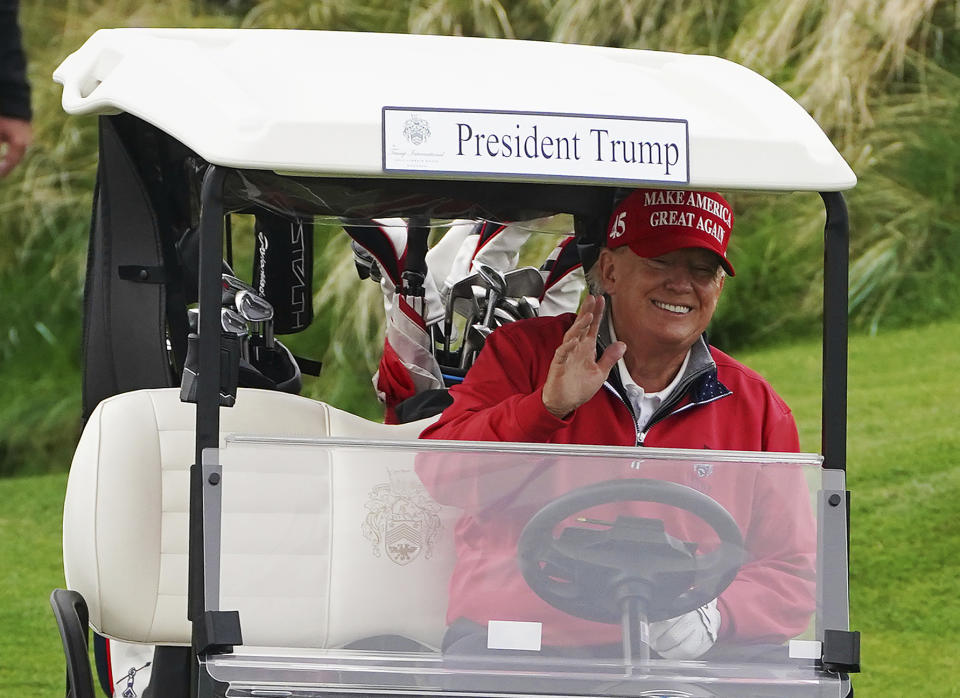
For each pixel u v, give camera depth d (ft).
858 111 139.74
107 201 44.24
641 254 39.11
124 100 35.12
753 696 31.96
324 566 31.48
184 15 138.72
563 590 32.17
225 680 30.09
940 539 99.55
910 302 137.39
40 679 77.10
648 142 32.63
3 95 61.93
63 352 134.72
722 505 32.65
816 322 135.74
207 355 30.71
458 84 33.40
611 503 32.45
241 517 30.89
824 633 32.24
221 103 32.32
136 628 42.29
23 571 96.37
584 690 31.76
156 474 43.04
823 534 32.65
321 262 118.42
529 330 42.29
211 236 30.78
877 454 112.27
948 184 139.64
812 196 140.97
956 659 83.25
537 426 36.91
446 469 32.32
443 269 52.75
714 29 138.10
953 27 140.26
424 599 32.01
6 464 124.36
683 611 32.27
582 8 134.92
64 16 139.44
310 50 35.91
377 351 118.11
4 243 137.39
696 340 40.70
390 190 38.99
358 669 31.14
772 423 41.09
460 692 31.32
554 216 42.83
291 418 46.26
